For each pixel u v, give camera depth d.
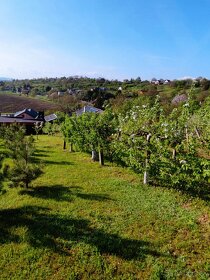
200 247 7.34
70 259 6.97
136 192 11.51
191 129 15.57
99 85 153.25
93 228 8.44
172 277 6.22
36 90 158.62
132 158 13.19
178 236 7.89
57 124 41.25
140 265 6.67
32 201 10.90
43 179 14.15
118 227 8.46
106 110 17.84
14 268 6.72
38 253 7.24
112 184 12.78
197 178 10.61
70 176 14.59
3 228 8.62
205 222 8.71
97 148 17.42
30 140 13.05
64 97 110.19
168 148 12.94
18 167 12.16
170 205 9.99
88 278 6.32
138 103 33.91
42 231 8.33
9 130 16.62
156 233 8.07
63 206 10.29
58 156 21.23
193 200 10.48
